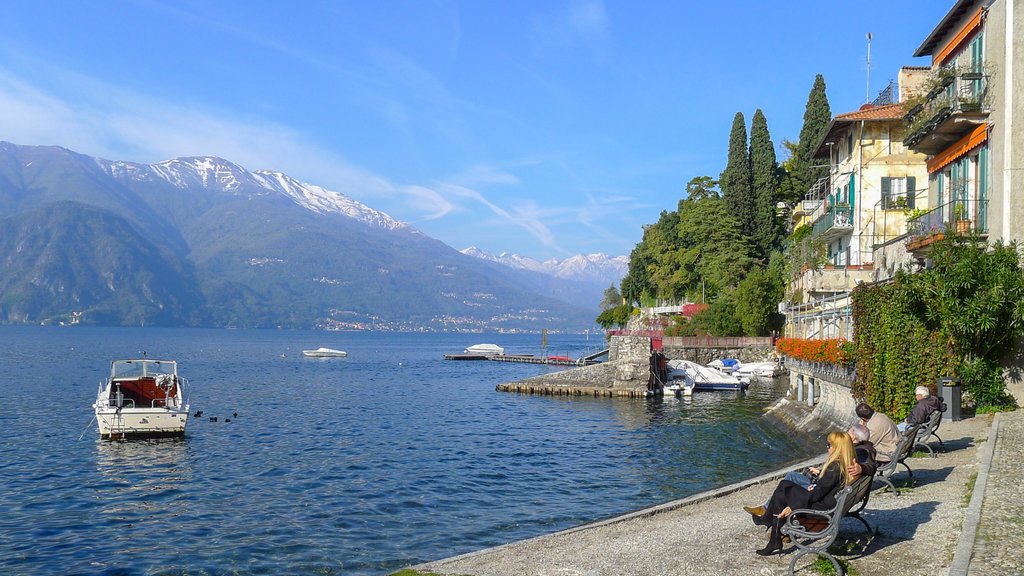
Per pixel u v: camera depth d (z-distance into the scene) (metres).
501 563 12.96
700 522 14.73
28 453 34.75
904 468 16.62
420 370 116.69
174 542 20.45
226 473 30.19
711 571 11.22
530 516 22.81
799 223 81.00
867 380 23.06
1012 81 24.78
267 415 51.50
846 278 46.69
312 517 22.97
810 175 94.06
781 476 19.31
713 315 93.62
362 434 41.91
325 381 88.50
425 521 22.33
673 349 84.62
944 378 21.86
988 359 22.88
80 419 47.47
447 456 34.25
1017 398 22.86
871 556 10.92
